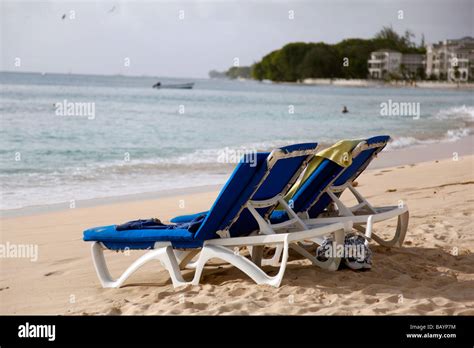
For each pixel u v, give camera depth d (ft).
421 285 16.65
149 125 83.76
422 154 56.85
